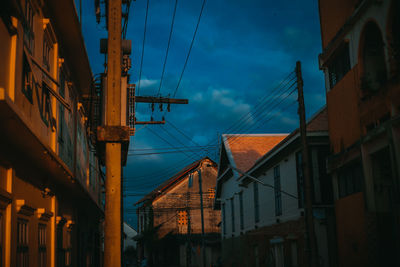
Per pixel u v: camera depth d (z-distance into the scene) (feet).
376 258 40.75
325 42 53.98
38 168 35.32
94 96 42.75
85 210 68.69
